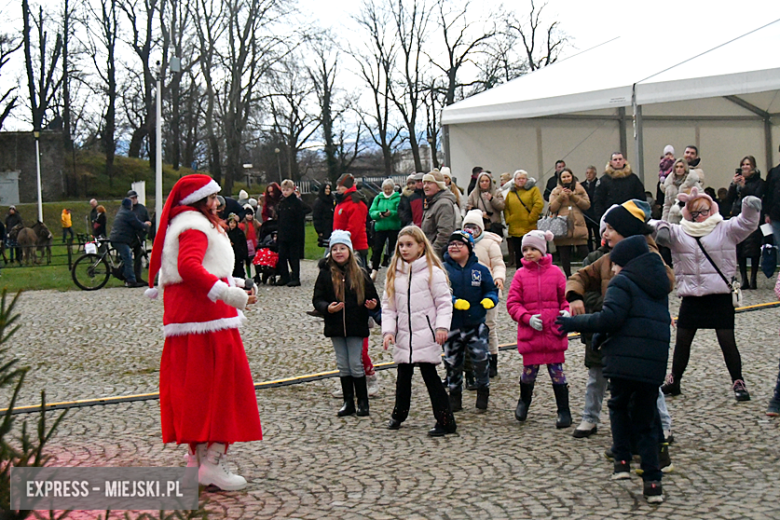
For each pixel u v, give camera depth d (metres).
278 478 4.84
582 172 18.23
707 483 4.46
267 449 5.50
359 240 13.60
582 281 5.21
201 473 4.57
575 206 13.36
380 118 49.84
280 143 52.31
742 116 19.39
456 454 5.23
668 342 4.40
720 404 6.16
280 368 8.22
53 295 14.97
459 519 4.04
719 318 6.25
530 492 4.41
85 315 12.22
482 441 5.52
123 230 15.70
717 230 6.25
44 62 44.12
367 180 44.28
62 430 6.05
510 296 5.93
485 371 6.35
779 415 5.73
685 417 5.86
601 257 5.31
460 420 6.13
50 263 24.75
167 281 4.60
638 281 4.41
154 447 5.56
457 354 6.36
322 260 6.48
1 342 2.98
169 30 41.56
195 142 50.62
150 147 46.00
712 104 18.53
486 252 7.47
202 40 40.53
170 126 47.75
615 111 18.36
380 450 5.40
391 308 5.90
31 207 44.53
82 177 49.91
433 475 4.79
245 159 55.66
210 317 4.54
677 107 18.41
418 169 49.09
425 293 5.82
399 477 4.78
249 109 42.28
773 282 12.59
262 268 14.75
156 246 4.65
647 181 18.72
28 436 2.92
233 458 5.30
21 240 24.58
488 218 14.27
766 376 6.92
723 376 7.02
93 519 3.44
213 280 4.39
